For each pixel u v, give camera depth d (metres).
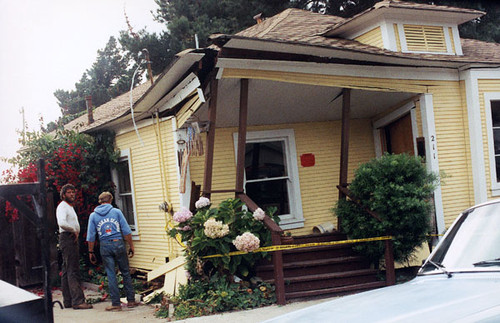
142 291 10.56
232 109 9.99
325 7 24.92
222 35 7.80
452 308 3.22
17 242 11.19
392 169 8.59
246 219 8.63
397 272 9.92
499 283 3.56
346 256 9.62
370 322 3.24
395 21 10.99
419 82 10.55
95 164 12.91
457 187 10.74
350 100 10.72
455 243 4.27
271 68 8.95
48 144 12.95
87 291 11.02
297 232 11.10
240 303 8.10
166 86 9.42
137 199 12.06
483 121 10.86
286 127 11.19
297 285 8.73
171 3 27.23
